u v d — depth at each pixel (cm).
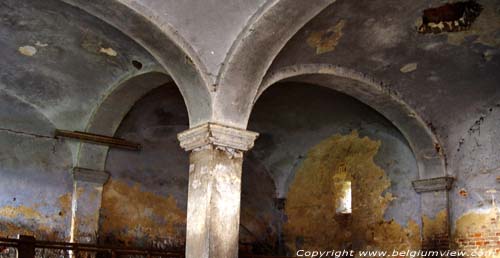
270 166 1052
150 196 909
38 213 816
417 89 789
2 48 729
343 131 971
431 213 828
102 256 836
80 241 826
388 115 832
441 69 754
